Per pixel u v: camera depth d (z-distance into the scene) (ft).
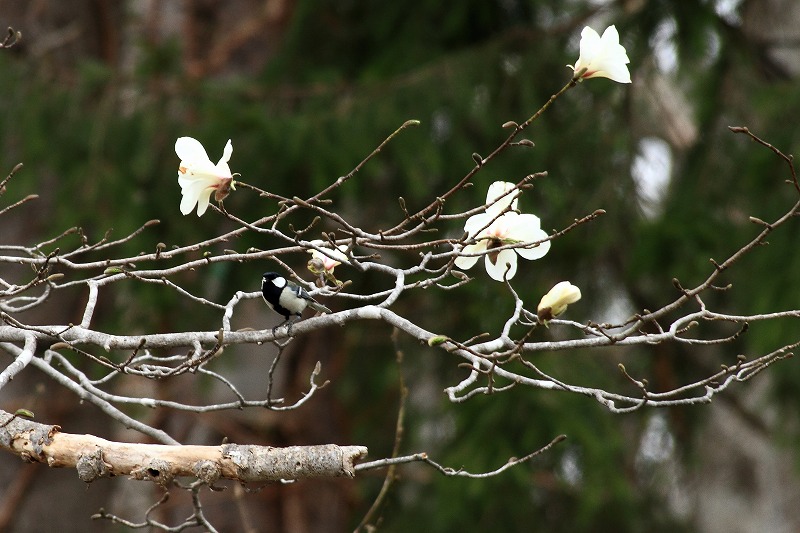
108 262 15.89
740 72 36.06
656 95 39.27
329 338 43.27
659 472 42.47
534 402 33.76
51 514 36.50
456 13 37.47
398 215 38.63
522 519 36.68
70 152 34.55
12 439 15.10
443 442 38.11
